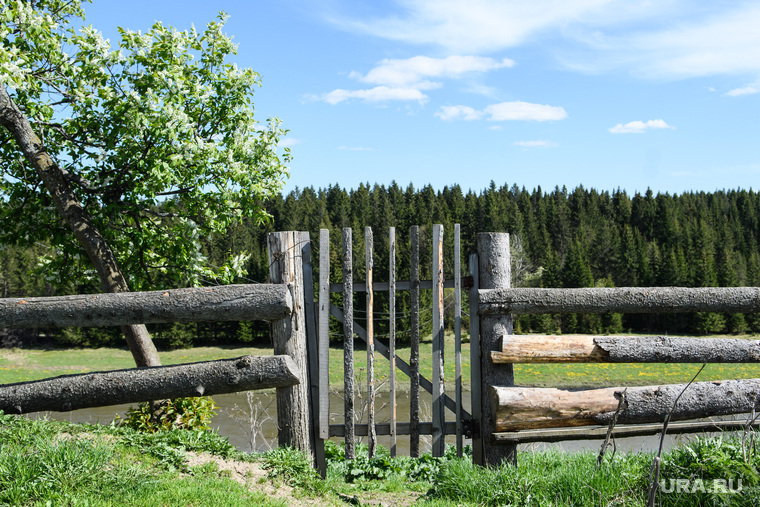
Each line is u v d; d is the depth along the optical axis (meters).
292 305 5.41
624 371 24.86
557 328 51.22
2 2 8.34
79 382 5.22
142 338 8.44
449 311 27.78
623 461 4.54
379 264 54.59
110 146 9.12
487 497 4.46
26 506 3.42
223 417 19.25
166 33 9.47
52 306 5.18
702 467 4.03
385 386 21.97
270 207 90.94
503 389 5.16
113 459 4.29
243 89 10.48
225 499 3.92
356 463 6.13
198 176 9.91
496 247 5.57
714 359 5.20
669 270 68.69
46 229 9.52
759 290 5.31
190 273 10.44
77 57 9.34
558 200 118.00
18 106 9.15
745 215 113.75
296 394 5.49
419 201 96.50
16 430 4.45
